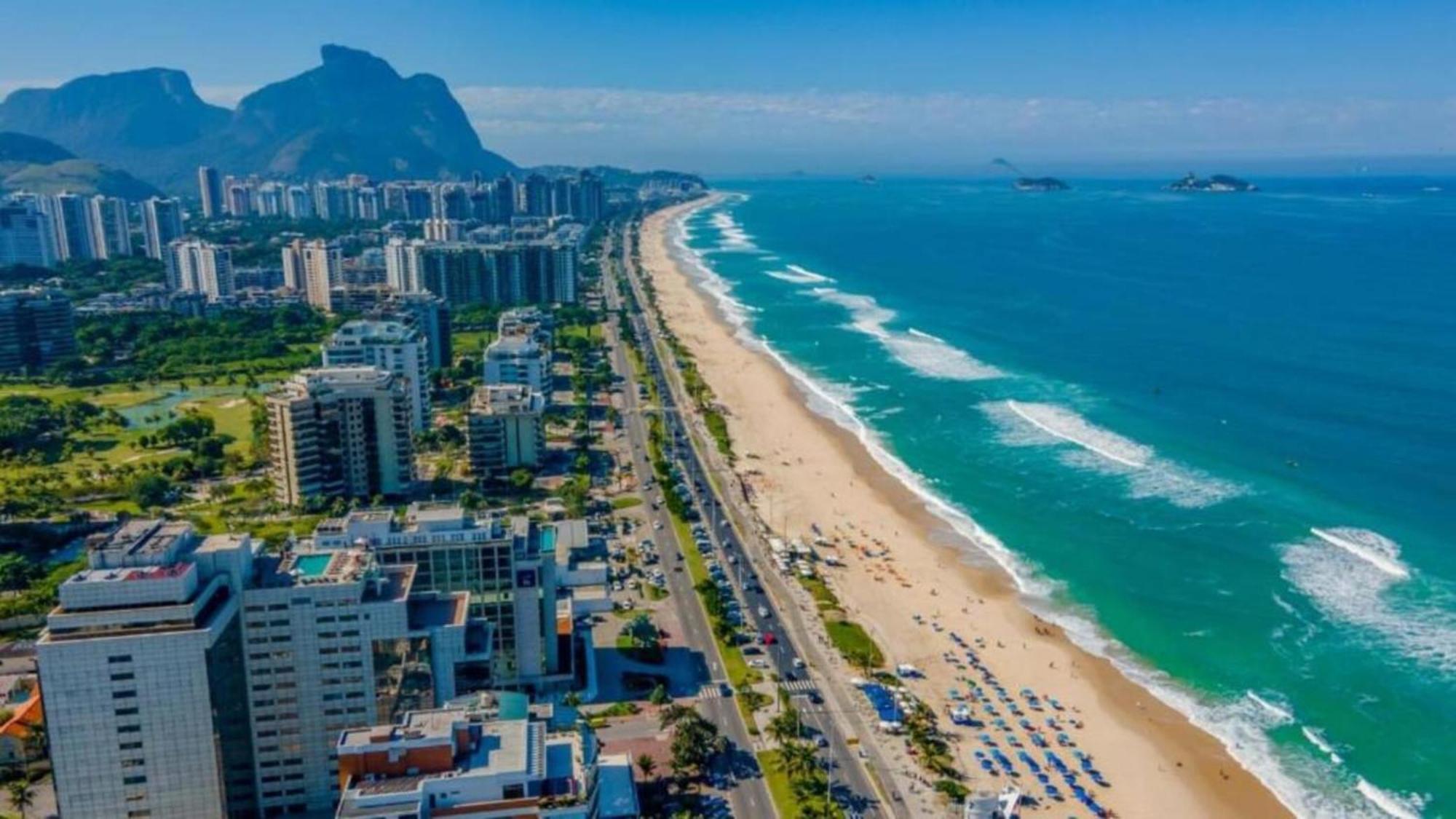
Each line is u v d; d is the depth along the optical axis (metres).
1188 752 195.38
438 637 167.62
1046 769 190.12
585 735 152.75
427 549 198.38
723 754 191.00
